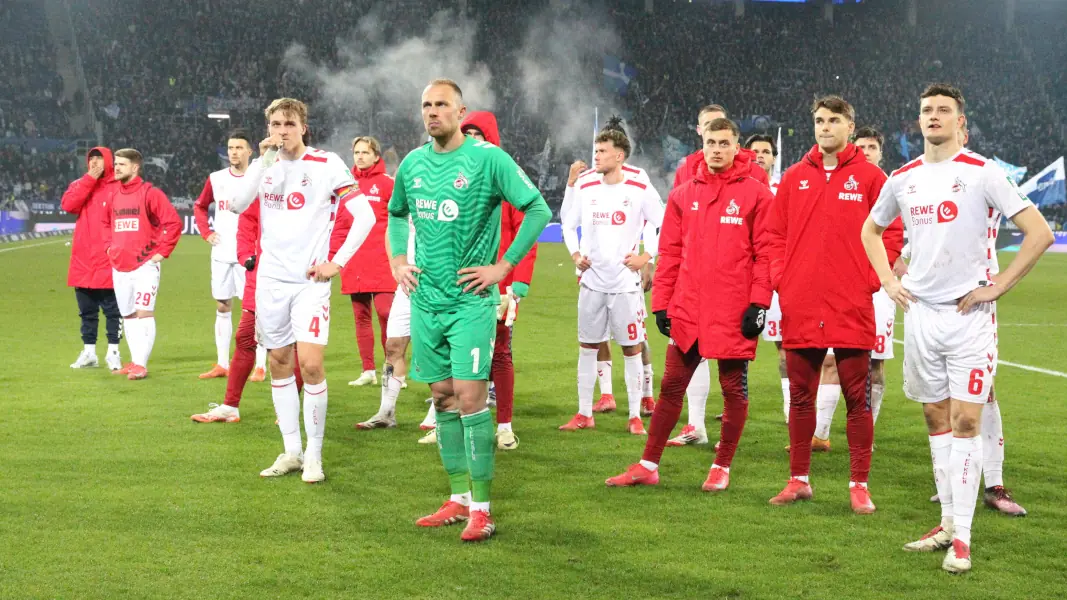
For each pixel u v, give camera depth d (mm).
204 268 19969
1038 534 4305
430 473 5184
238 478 5008
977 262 3967
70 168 33938
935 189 4016
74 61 38094
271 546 3971
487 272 4113
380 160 7664
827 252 4645
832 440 6262
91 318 8430
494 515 4480
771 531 4285
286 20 38781
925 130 4047
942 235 3994
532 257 5742
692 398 6051
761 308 4816
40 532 4078
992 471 4727
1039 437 6199
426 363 4320
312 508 4512
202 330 11039
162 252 7984
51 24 38625
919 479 5230
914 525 4402
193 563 3752
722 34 41281
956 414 3955
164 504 4520
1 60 36594
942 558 3973
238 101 37000
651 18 40688
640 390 6383
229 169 8109
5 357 8930
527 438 6164
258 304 5082
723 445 4996
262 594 3453
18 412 6523
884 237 5023
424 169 4227
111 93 36469
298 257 5012
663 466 5484
